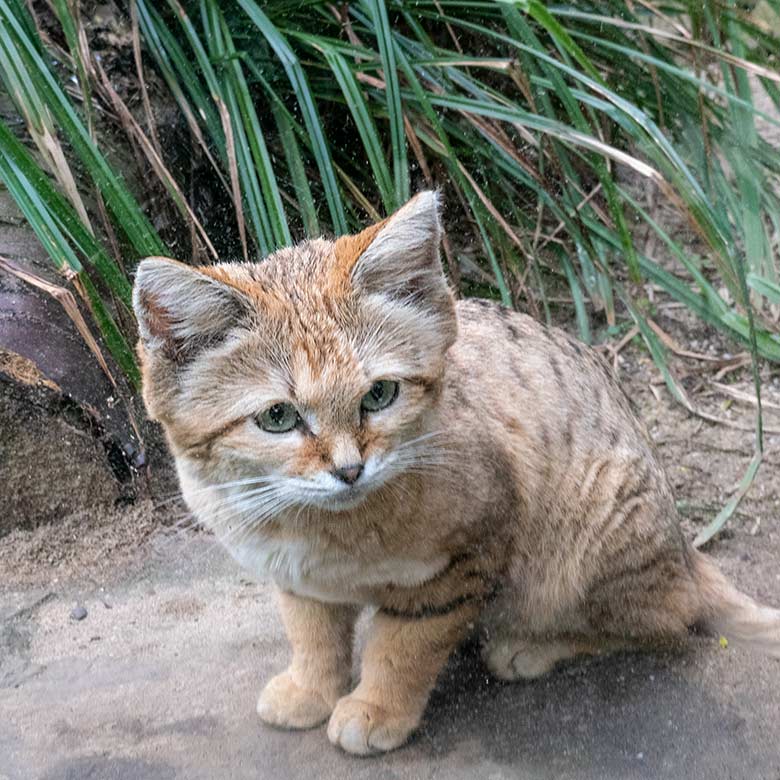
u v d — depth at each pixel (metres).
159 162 0.75
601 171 0.82
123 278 0.68
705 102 0.90
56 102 0.69
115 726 0.56
